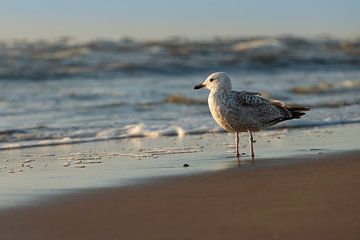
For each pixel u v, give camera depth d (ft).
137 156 40.42
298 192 26.63
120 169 35.50
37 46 137.49
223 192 27.66
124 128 53.62
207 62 117.60
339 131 50.11
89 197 27.94
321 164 33.96
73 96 76.95
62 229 22.80
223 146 44.01
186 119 58.95
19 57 116.98
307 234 20.57
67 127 55.36
